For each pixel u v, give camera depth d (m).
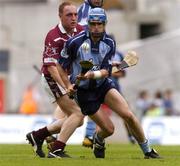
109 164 25.92
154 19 99.06
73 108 28.95
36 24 95.44
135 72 87.12
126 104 27.77
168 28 99.50
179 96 86.06
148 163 26.34
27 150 36.47
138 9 100.81
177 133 60.72
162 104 74.75
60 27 30.27
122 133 62.34
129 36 98.25
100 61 27.77
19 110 85.44
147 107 73.75
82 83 27.70
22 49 94.31
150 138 61.09
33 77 91.75
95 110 28.12
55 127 30.78
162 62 87.94
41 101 82.19
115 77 44.09
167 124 61.00
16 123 61.19
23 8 95.50
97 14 27.11
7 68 92.56
